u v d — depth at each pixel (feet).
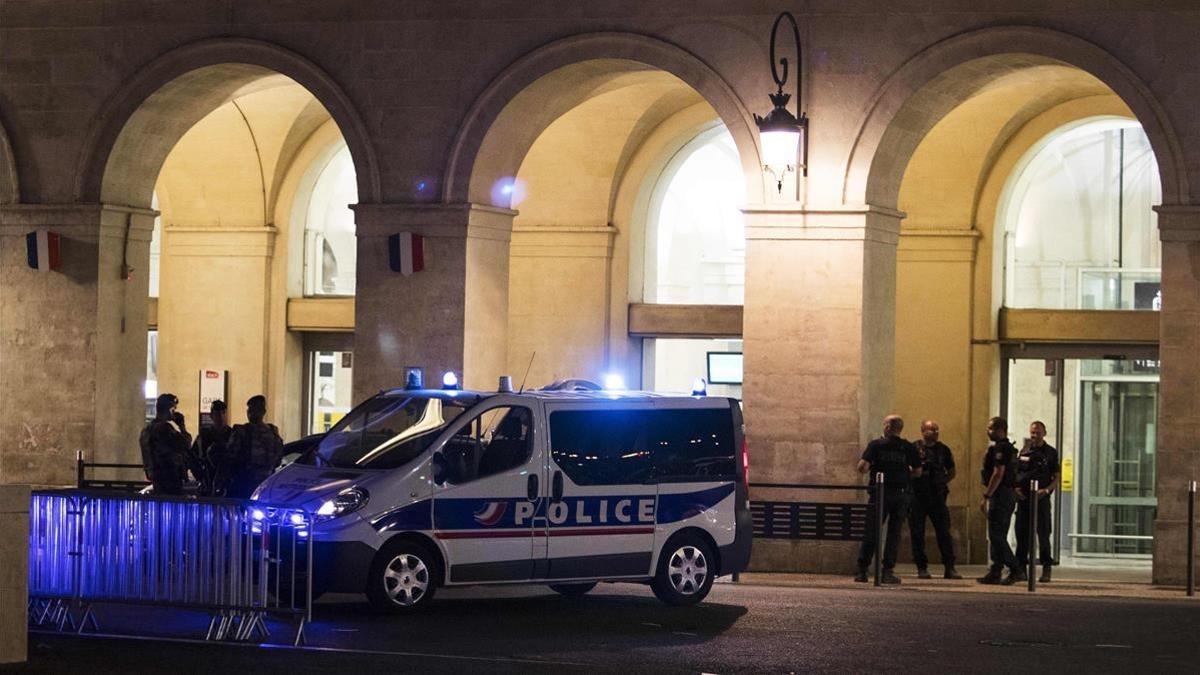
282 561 48.32
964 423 88.94
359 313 75.66
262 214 97.04
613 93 89.81
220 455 69.62
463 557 54.03
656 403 57.62
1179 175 68.69
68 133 78.69
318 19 76.07
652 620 53.26
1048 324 88.53
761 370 72.59
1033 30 69.77
